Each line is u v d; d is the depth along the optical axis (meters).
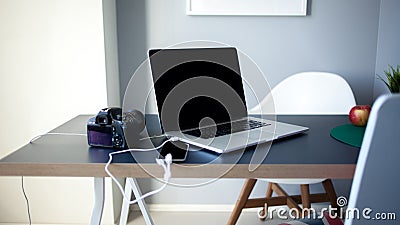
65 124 1.51
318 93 2.09
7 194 2.29
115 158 1.09
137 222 2.37
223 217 2.44
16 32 2.10
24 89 2.16
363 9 2.30
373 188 0.92
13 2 2.06
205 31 2.34
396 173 0.90
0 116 2.20
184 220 2.40
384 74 2.22
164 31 2.34
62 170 1.05
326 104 2.08
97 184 1.49
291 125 1.43
